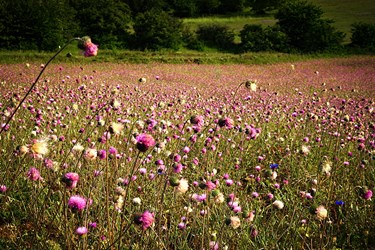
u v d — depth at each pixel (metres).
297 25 42.62
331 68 30.30
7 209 3.64
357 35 44.50
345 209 4.11
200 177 3.98
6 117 5.20
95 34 41.12
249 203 4.04
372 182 4.77
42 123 5.54
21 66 22.05
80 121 6.18
